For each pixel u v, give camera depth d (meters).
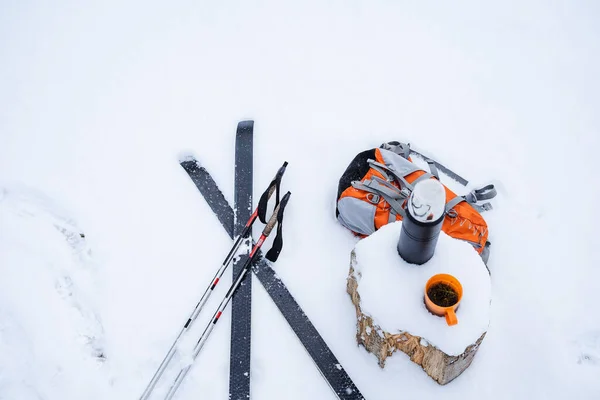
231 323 2.63
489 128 3.43
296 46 3.89
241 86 3.67
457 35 3.95
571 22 4.00
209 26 4.04
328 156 3.28
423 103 3.56
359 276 2.35
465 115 3.50
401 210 2.67
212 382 2.53
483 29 3.98
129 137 3.43
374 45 3.89
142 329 2.70
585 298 2.74
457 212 2.71
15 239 3.01
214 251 2.93
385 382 2.51
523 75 3.72
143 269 2.88
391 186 2.73
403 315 2.21
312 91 3.62
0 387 2.59
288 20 4.04
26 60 3.88
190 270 2.87
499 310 2.70
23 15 4.14
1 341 2.70
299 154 3.29
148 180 3.21
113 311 2.76
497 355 2.57
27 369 2.63
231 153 3.31
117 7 4.18
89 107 3.61
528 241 2.94
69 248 2.97
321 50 3.86
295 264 2.85
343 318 2.69
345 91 3.62
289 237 2.94
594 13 4.05
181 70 3.79
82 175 3.26
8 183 3.23
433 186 1.91
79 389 2.57
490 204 3.04
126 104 3.61
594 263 2.86
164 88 3.69
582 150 3.32
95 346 2.67
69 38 4.00
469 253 2.33
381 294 2.26
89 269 2.89
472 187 3.15
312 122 3.45
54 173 3.28
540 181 3.18
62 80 3.77
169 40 3.97
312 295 2.76
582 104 3.56
